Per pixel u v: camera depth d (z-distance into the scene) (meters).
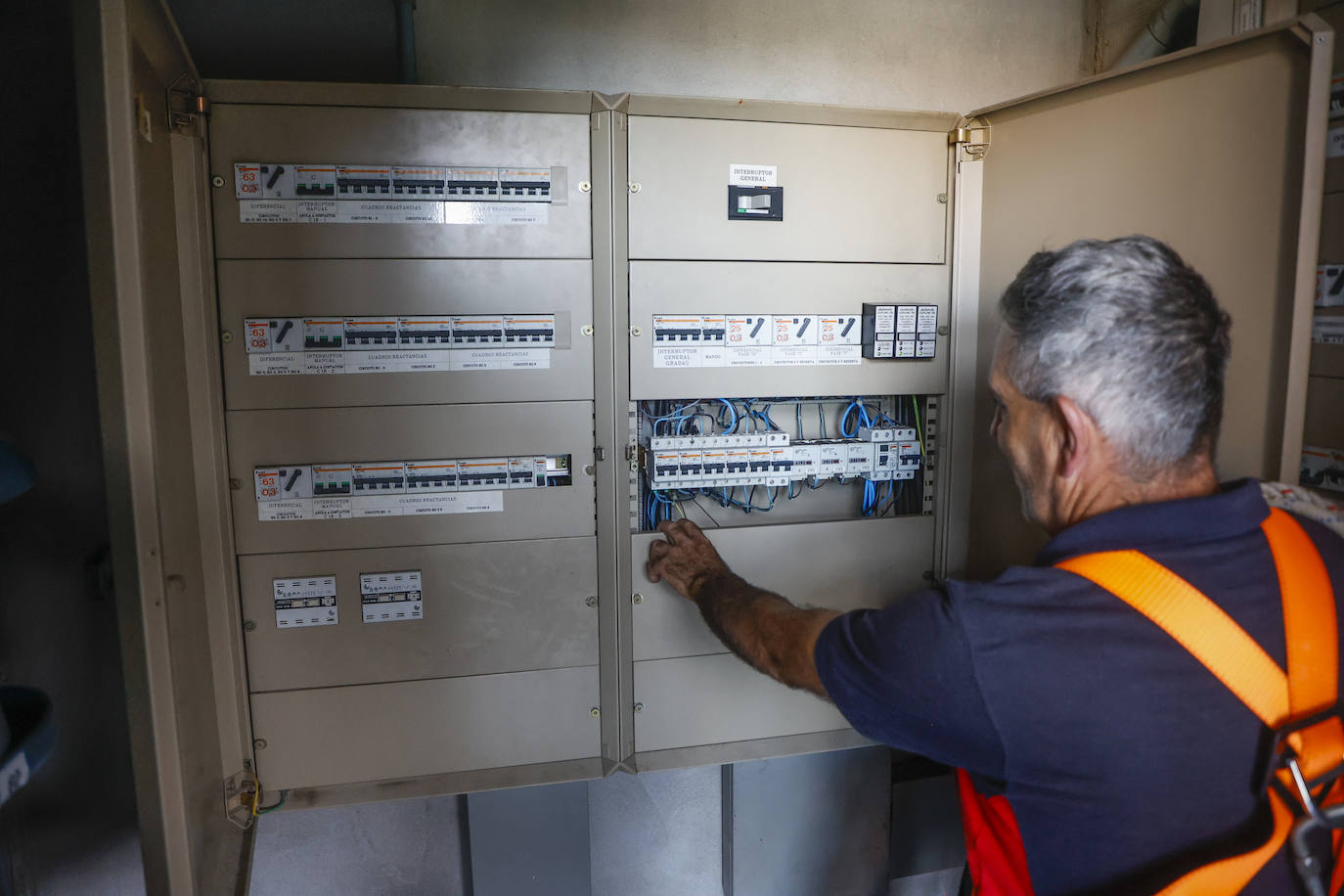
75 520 1.40
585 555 1.43
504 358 1.36
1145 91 1.22
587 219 1.35
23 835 1.43
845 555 1.53
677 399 1.51
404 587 1.38
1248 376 1.12
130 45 0.91
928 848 1.96
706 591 1.25
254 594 1.34
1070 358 0.70
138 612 0.93
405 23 1.46
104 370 0.91
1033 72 1.93
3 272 1.33
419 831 1.81
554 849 1.64
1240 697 0.65
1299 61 1.04
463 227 1.32
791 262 1.43
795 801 1.77
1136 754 0.66
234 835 1.37
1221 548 0.69
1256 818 0.65
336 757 1.40
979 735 0.69
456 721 1.43
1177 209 1.19
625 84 1.69
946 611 0.71
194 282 1.25
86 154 0.88
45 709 0.86
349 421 1.33
